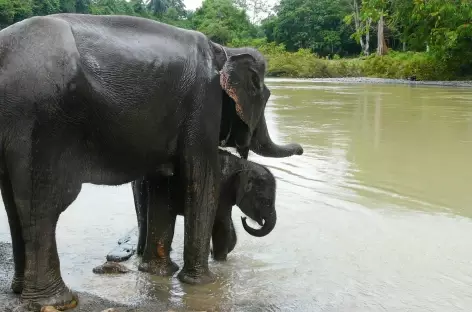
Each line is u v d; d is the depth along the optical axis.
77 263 5.35
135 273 5.20
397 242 5.93
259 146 5.72
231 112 5.08
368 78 42.41
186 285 4.95
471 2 31.95
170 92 4.57
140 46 4.46
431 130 13.30
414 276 5.07
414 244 5.87
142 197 5.57
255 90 5.00
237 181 5.48
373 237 6.07
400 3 34.69
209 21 70.62
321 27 69.12
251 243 5.92
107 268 5.16
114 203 7.19
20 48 3.98
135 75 4.36
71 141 4.20
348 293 4.73
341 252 5.65
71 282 4.90
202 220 4.94
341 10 67.06
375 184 8.29
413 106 18.81
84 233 6.14
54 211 4.23
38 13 51.06
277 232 6.21
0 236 5.95
